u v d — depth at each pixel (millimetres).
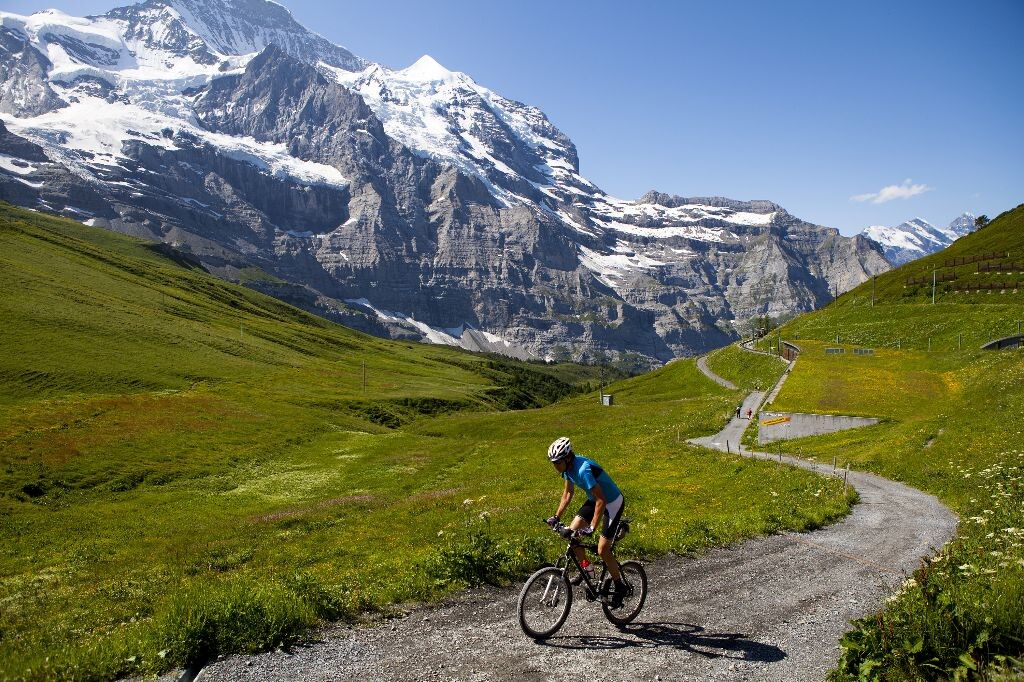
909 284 170500
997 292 141250
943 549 15125
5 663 9594
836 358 104000
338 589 13164
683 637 10727
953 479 31172
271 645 10094
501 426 100875
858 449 50781
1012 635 8672
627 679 8992
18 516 50906
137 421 84500
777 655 9945
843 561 16609
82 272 179375
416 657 9773
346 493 61000
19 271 151500
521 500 34031
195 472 67938
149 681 8922
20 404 87000
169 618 10094
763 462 42469
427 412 143500
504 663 9539
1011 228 196125
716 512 27031
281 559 27906
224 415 95438
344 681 8883
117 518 51938
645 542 17672
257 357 158375
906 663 8477
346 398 130625
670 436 65500
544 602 10664
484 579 14211
